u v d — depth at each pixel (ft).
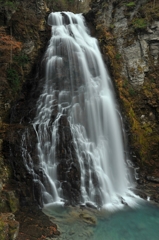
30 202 38.01
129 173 50.90
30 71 56.03
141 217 37.76
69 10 105.40
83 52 59.67
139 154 53.26
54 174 43.29
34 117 49.26
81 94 53.47
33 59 57.26
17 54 52.19
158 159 55.47
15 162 41.01
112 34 65.72
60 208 38.52
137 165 53.11
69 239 30.86
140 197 44.34
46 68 55.47
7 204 34.60
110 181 46.93
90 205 40.11
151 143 56.59
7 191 35.91
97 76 58.18
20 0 57.36
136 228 34.86
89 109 52.49
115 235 32.91
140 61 60.64
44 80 54.19
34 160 42.29
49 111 49.01
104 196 43.32
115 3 67.05
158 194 45.29
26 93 53.88
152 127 57.93
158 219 37.42
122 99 57.67
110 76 60.70
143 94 59.36
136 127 56.70
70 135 46.44
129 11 64.03
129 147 54.08
